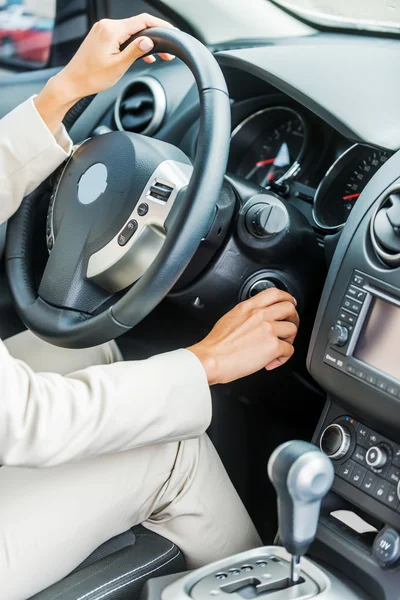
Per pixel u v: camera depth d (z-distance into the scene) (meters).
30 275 1.12
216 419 1.50
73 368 1.19
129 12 1.58
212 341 0.99
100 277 1.03
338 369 0.98
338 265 1.00
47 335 1.04
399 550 0.92
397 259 0.92
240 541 1.07
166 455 1.01
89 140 1.10
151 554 0.99
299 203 1.30
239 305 1.03
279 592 0.86
